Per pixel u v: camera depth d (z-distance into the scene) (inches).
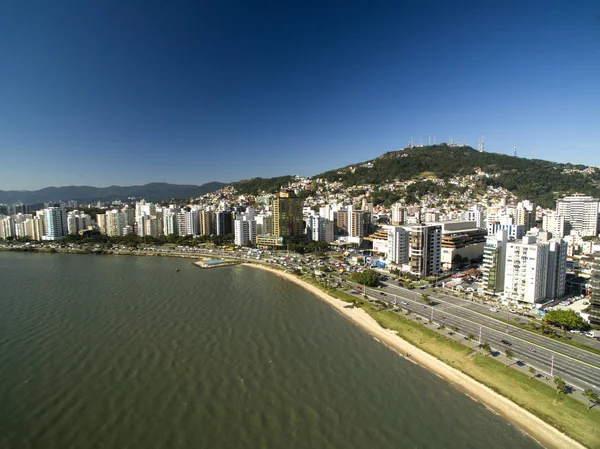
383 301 7682.1
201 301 7834.6
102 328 6087.6
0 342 5506.9
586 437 3506.4
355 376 4704.7
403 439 3531.0
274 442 3449.8
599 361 4879.4
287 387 4397.1
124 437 3481.8
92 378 4493.1
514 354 5098.4
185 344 5506.9
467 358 5054.1
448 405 4097.0
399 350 5526.6
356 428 3676.2
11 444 3385.8
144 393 4192.9
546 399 4072.3
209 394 4197.8
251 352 5315.0
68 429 3585.1
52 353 5147.6
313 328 6378.0
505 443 3496.6
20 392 4185.5
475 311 6904.5
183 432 3558.1
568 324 5703.7
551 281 7140.8
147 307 7288.4
